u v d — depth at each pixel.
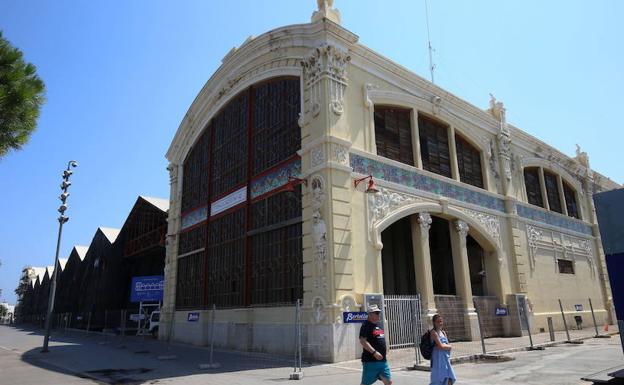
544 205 28.47
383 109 19.52
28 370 13.59
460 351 15.58
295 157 17.81
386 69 19.61
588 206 33.38
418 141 20.17
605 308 30.89
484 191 23.23
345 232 15.48
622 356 13.98
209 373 12.36
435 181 20.38
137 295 33.19
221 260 22.12
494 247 22.73
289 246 17.27
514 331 21.84
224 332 20.08
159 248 33.84
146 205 36.47
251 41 21.30
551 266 26.73
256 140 21.02
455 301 19.61
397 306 16.52
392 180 18.22
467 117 23.86
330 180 15.69
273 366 13.50
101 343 24.94
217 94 24.83
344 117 17.00
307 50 18.23
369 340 7.00
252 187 20.53
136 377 11.91
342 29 17.52
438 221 25.31
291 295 16.58
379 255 16.50
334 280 14.73
